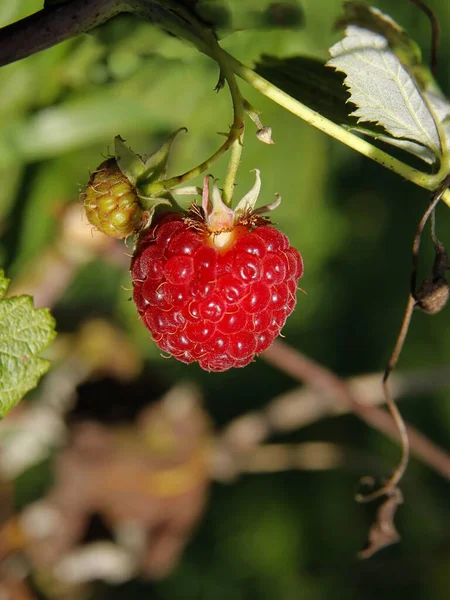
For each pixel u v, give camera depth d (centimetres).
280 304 14
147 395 22
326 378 22
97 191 15
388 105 15
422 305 15
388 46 15
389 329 31
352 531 29
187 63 20
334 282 30
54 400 22
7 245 21
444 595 27
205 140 21
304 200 22
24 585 22
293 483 30
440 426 30
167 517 22
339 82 17
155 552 23
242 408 29
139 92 20
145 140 22
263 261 14
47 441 22
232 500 30
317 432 30
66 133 20
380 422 22
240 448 23
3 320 14
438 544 28
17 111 20
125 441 22
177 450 22
